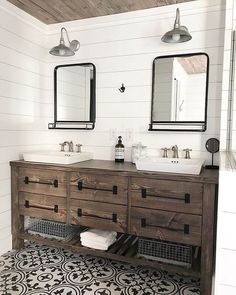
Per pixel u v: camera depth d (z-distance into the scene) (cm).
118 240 231
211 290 176
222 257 127
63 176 218
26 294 177
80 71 267
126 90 250
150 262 196
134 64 246
